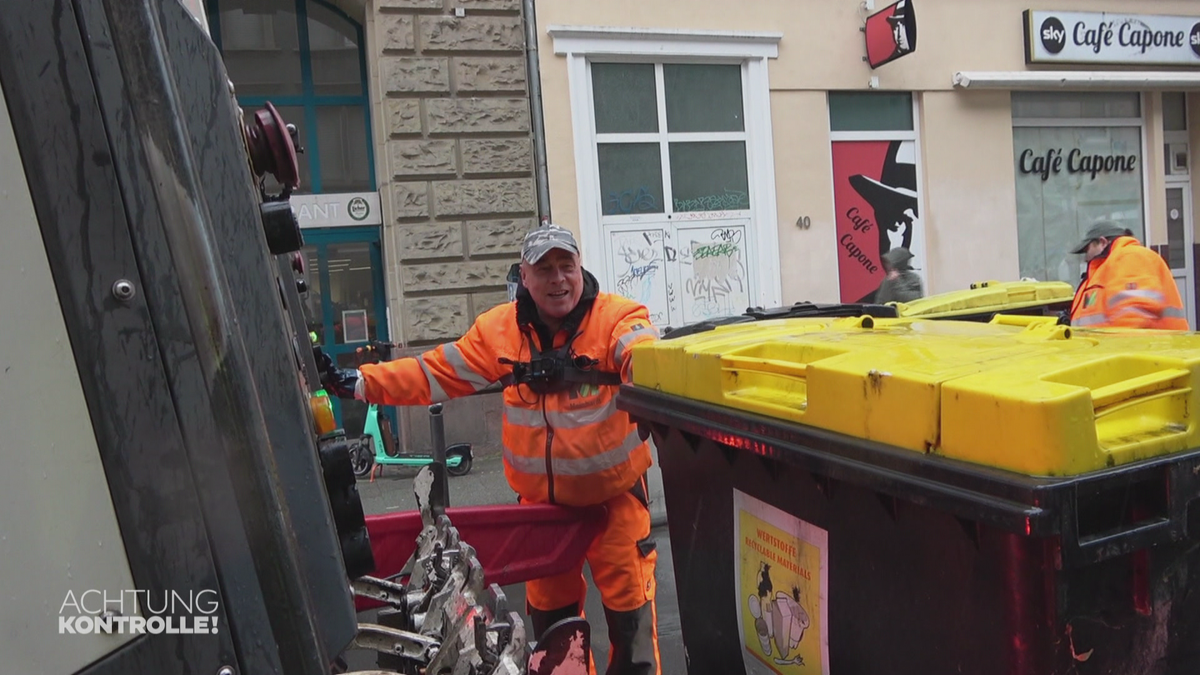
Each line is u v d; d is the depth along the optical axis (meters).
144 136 1.00
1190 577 1.30
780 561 1.83
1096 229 5.62
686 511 2.20
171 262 1.02
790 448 1.66
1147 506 1.25
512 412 2.76
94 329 0.97
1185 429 1.29
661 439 2.28
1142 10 10.62
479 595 1.87
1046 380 1.32
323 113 8.13
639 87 8.72
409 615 2.09
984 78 9.81
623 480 2.68
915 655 1.47
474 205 7.84
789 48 9.16
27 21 0.96
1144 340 1.67
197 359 1.03
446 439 7.82
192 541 1.02
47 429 0.94
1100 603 1.26
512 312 2.79
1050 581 1.22
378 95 7.73
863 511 1.57
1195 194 11.70
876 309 3.16
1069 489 1.15
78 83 0.97
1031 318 2.09
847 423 1.55
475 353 2.78
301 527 1.18
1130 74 10.52
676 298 8.97
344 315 8.16
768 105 9.10
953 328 2.12
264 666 1.06
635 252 8.78
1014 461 1.21
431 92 7.70
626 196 8.73
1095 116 10.81
